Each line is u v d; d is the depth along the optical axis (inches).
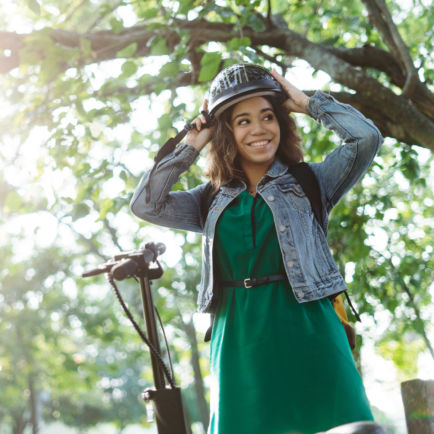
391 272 243.0
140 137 255.0
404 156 245.8
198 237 346.0
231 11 188.4
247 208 101.3
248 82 103.3
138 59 240.5
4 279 540.1
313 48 217.2
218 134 106.7
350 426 65.7
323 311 96.7
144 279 90.9
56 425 1315.2
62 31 215.6
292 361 92.4
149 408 88.6
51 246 538.3
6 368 695.7
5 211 224.1
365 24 244.4
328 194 104.5
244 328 95.7
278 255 98.0
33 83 222.5
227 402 93.2
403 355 333.7
